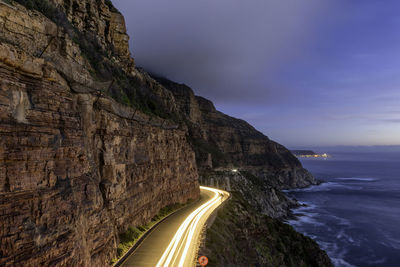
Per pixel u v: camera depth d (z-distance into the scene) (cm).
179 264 1727
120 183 1950
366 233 7288
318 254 4581
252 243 3881
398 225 8125
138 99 3127
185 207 3703
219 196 5103
